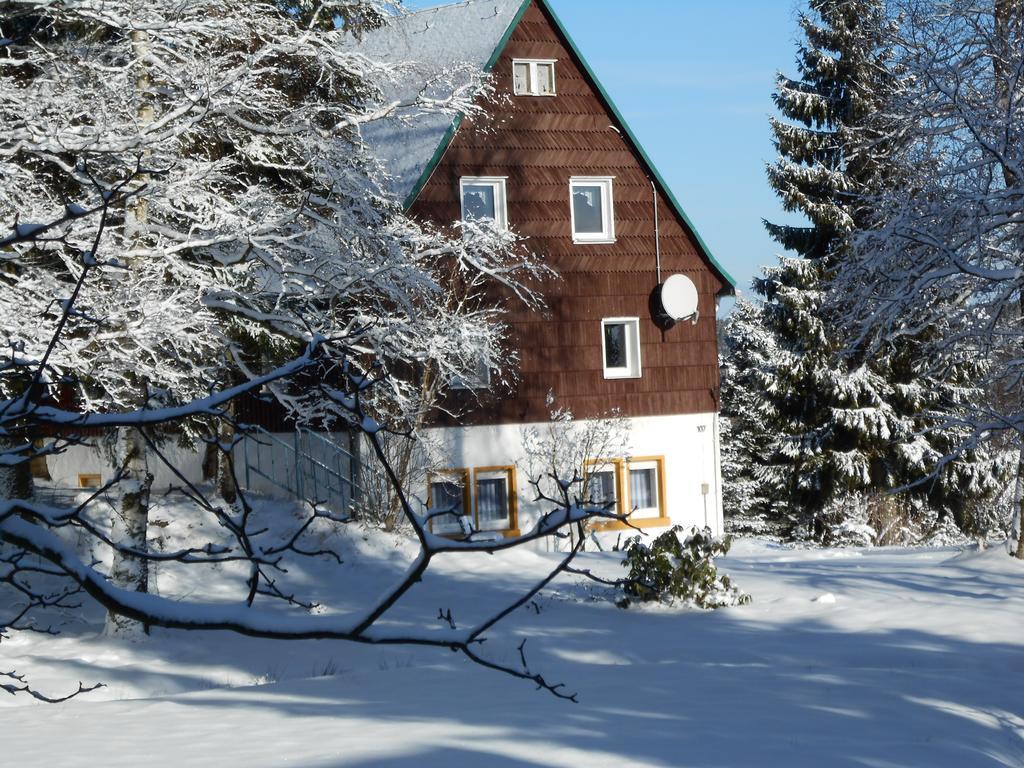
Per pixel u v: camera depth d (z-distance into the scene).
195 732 9.78
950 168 16.30
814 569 20.23
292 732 9.65
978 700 10.98
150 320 12.55
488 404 25.73
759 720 9.82
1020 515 19.86
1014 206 15.65
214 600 18.56
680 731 9.34
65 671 13.86
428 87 17.86
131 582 15.46
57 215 11.96
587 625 15.80
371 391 16.72
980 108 16.52
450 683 12.52
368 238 16.48
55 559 2.96
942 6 17.19
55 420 3.38
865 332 17.06
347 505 23.20
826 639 14.45
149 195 13.73
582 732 9.35
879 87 20.12
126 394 13.74
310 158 16.19
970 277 16.25
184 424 14.40
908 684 11.67
